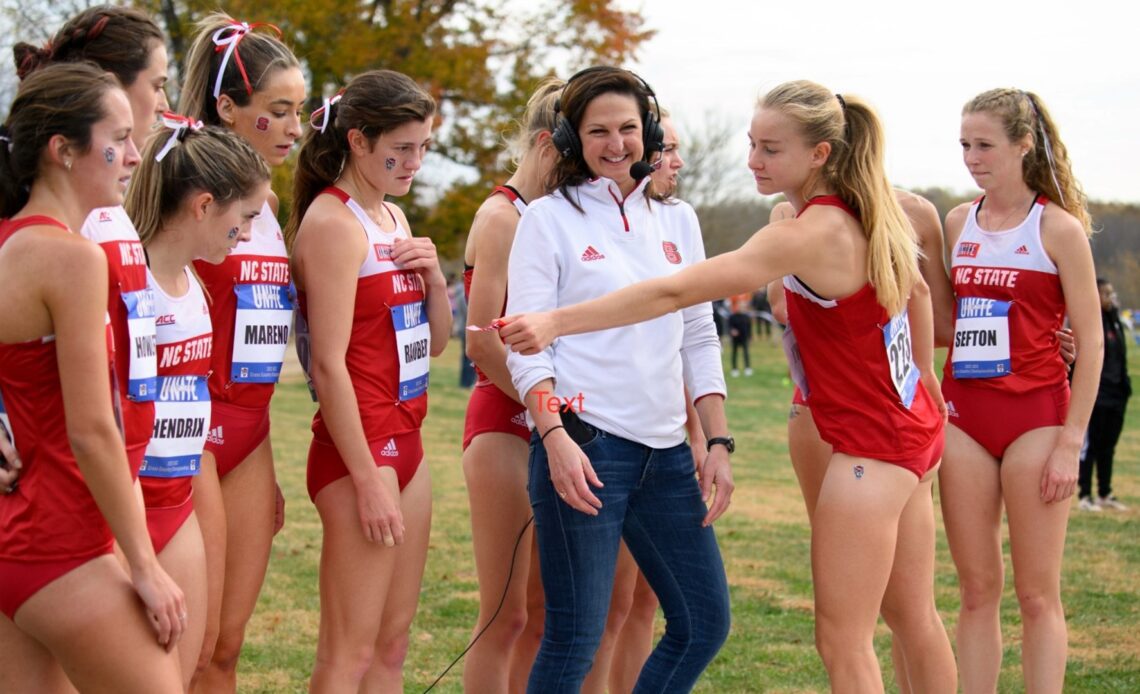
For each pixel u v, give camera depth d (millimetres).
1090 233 3961
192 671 2873
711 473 3350
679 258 3428
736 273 3002
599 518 3121
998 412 3863
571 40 19984
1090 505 8961
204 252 2879
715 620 3277
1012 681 4645
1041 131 3859
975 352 3906
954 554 3961
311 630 5227
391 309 3320
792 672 4734
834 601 3219
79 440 2352
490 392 3689
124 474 2412
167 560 2814
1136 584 6344
